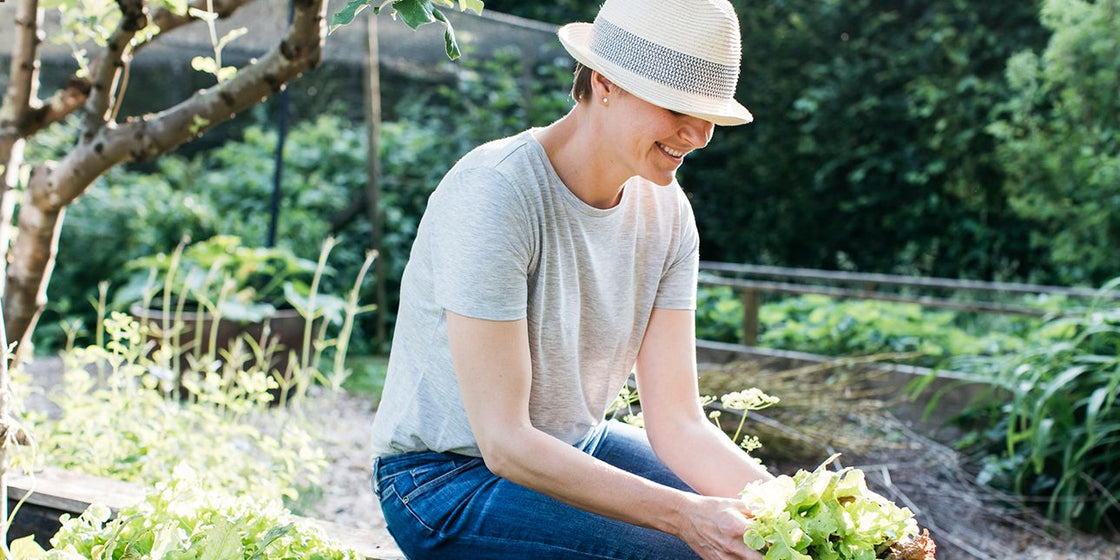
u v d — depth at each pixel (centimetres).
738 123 164
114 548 163
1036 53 918
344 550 174
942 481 437
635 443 196
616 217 177
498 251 160
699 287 671
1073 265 838
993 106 920
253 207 789
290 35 264
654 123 162
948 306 526
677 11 159
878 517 156
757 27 1002
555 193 167
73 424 307
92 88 281
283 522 171
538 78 884
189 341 552
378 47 770
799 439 425
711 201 1041
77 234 741
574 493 161
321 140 826
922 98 952
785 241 1027
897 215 991
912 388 478
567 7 1045
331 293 747
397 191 827
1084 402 418
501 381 162
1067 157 801
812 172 1011
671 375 194
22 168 324
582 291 176
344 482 419
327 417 528
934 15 951
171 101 744
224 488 284
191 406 341
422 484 177
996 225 955
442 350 172
